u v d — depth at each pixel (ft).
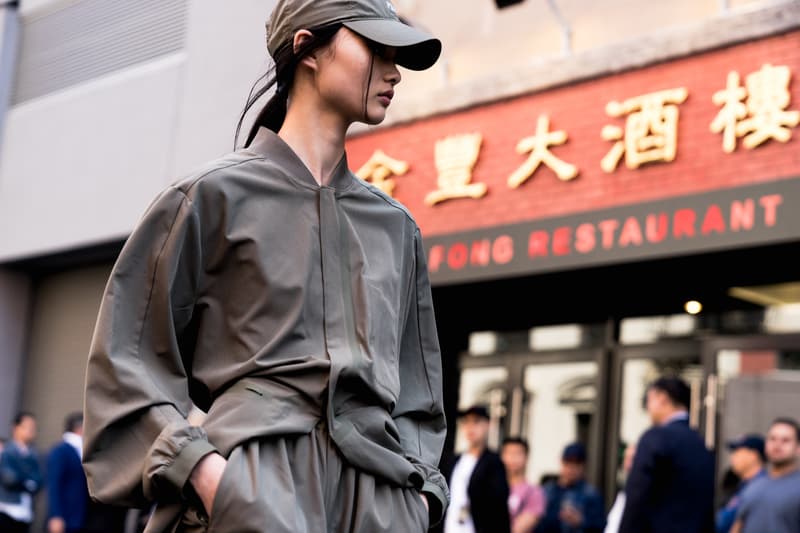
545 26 29.48
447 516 24.04
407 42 6.72
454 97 30.68
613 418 30.86
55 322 44.16
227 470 6.03
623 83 27.55
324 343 6.52
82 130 41.78
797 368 27.40
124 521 33.17
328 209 6.76
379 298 6.77
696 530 20.72
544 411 32.42
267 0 36.17
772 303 28.25
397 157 31.94
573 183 28.14
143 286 6.49
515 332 33.50
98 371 6.39
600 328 31.73
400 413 7.28
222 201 6.55
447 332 34.83
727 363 28.48
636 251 26.48
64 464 32.78
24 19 45.68
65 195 41.88
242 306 6.52
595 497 28.35
